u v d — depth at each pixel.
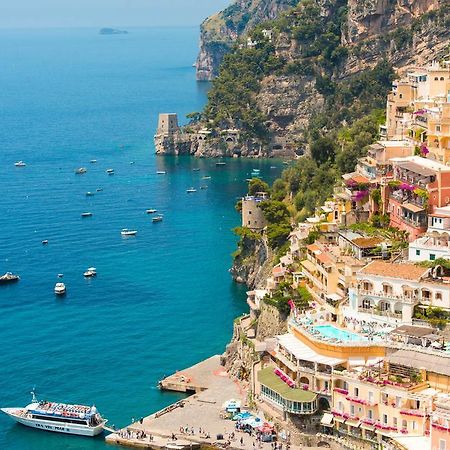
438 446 174.25
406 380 195.88
